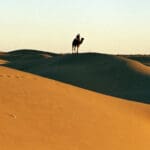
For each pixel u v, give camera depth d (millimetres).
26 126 14688
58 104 18375
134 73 63188
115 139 16812
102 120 18562
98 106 20875
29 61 84312
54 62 74875
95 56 72812
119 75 63031
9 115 15141
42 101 17969
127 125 19562
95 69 66562
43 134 14555
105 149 15312
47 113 16734
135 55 130125
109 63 67812
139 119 22141
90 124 17438
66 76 65562
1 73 21094
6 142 12789
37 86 20109
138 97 52125
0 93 17250
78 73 66062
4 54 129875
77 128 16328
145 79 61250
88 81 62688
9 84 19031
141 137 18406
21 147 12750
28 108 16547
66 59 74250
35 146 13219
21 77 21156
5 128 13859
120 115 20984
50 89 20406
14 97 17297
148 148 17234
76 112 18219
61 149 13797
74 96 20922
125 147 16344
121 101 25500
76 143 14859
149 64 100688
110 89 59312
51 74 67500
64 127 15969
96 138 16094
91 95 23547
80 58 73125
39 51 137000
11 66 82125
